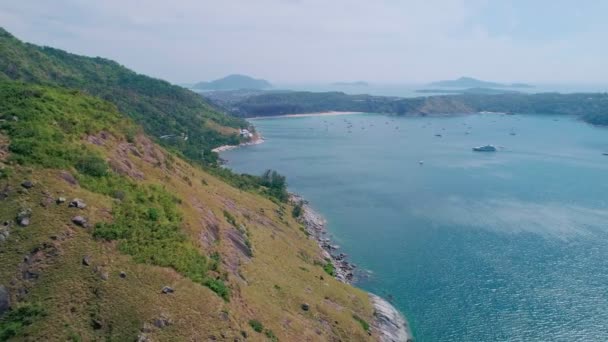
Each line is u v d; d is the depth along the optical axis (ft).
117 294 214.69
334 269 460.55
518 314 392.47
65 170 268.00
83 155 289.94
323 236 575.38
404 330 369.91
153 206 289.53
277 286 328.08
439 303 412.16
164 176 366.02
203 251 286.05
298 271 383.65
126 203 273.95
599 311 395.14
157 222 272.92
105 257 228.22
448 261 501.56
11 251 216.95
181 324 215.92
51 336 192.75
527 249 531.91
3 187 239.30
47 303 202.90
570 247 536.01
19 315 198.29
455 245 546.67
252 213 481.87
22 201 235.61
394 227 612.70
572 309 399.24
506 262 497.05
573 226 610.24
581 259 502.79
